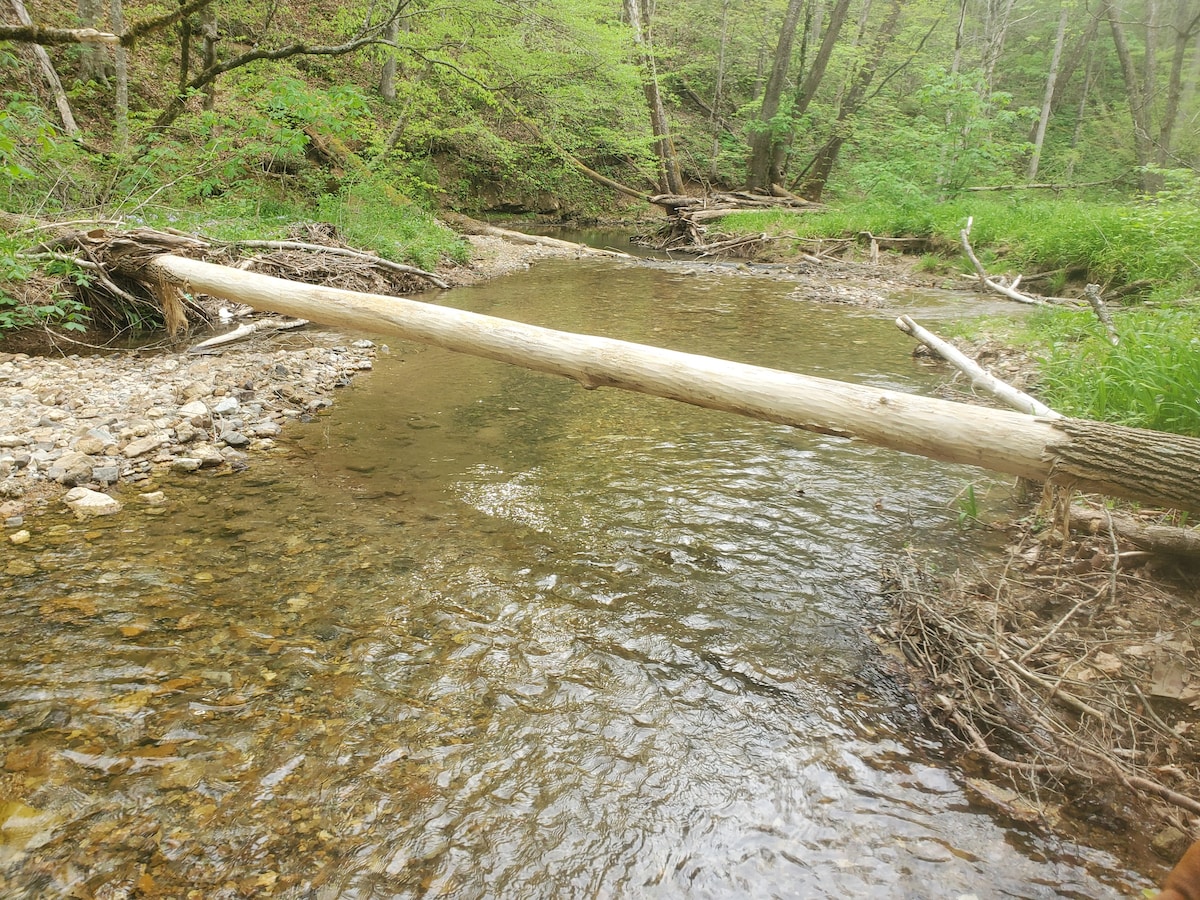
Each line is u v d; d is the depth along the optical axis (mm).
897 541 3428
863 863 1800
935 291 10820
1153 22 20234
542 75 15391
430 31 14016
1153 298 7734
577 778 2035
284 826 1834
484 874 1737
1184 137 19531
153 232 6555
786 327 8102
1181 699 2287
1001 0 23328
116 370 5488
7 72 10055
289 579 2955
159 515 3469
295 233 9469
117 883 1655
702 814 1932
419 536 3359
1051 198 17781
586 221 23141
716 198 19453
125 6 13750
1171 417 3703
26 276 5695
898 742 2209
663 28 25141
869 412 2867
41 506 3502
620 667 2506
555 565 3148
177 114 9875
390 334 4449
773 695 2398
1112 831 1912
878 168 15859
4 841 1739
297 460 4211
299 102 8539
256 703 2254
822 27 25438
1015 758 2146
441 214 17406
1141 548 2977
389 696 2316
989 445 2691
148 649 2475
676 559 3234
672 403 5508
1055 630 2527
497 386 5805
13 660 2381
